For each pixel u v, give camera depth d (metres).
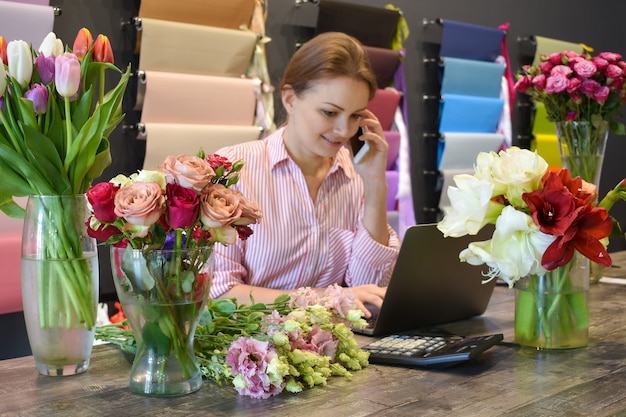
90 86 1.35
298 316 1.31
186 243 1.17
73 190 1.33
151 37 3.07
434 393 1.21
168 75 3.12
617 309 1.92
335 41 2.09
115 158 3.20
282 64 3.69
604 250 1.31
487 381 1.28
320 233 2.25
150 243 1.15
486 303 1.86
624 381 1.28
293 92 2.18
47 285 1.30
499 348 1.52
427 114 4.33
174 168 1.12
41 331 1.30
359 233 2.28
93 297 1.34
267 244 2.14
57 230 1.30
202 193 1.14
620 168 5.84
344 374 1.30
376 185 2.27
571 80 2.32
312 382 1.22
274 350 1.18
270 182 2.19
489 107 4.36
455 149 4.22
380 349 1.45
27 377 1.31
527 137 4.86
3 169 1.31
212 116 3.28
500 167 1.33
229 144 3.30
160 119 3.16
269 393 1.17
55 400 1.18
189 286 1.17
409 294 1.60
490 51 4.42
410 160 4.22
